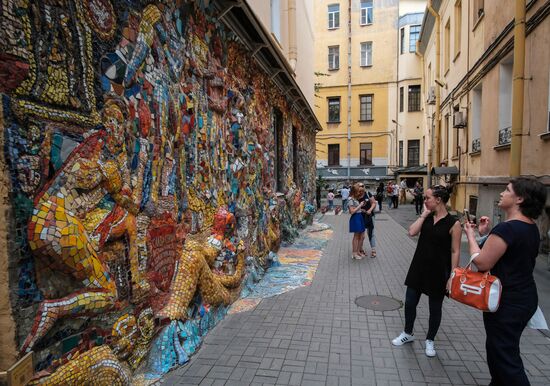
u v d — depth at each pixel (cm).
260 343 397
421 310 499
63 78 223
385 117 2944
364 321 459
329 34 3017
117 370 257
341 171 3034
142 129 310
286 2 1043
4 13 185
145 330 314
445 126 1831
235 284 507
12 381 182
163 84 349
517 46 781
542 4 722
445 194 376
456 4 1511
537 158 756
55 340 220
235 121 564
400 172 2556
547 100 718
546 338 410
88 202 244
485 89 1111
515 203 279
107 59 266
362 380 329
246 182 620
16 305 191
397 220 1562
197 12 436
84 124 239
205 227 455
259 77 725
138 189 304
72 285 228
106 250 266
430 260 373
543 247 730
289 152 1059
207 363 353
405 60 2836
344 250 906
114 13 275
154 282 334
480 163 1168
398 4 2872
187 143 405
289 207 1016
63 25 224
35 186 203
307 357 369
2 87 186
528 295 271
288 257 818
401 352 381
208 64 467
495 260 274
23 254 196
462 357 371
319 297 550
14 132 191
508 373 270
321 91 3061
